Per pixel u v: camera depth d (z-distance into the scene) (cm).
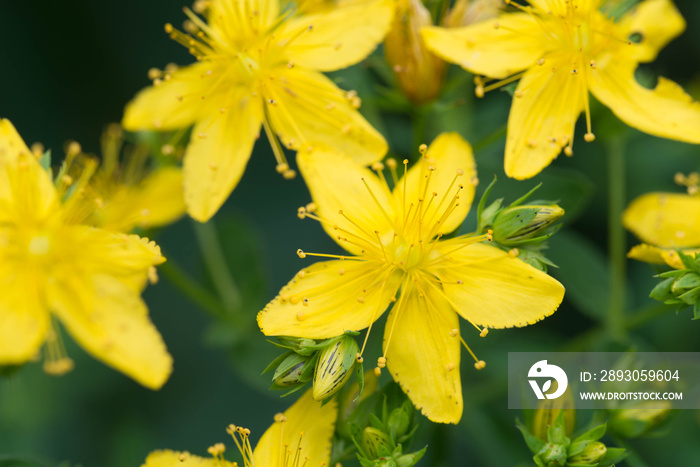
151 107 15
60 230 14
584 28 15
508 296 14
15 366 14
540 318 14
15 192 14
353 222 14
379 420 14
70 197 14
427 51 15
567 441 14
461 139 14
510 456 15
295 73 15
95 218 15
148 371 14
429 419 14
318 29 15
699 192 15
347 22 15
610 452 14
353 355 14
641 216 15
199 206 15
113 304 14
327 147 14
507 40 15
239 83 15
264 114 15
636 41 15
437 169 14
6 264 14
